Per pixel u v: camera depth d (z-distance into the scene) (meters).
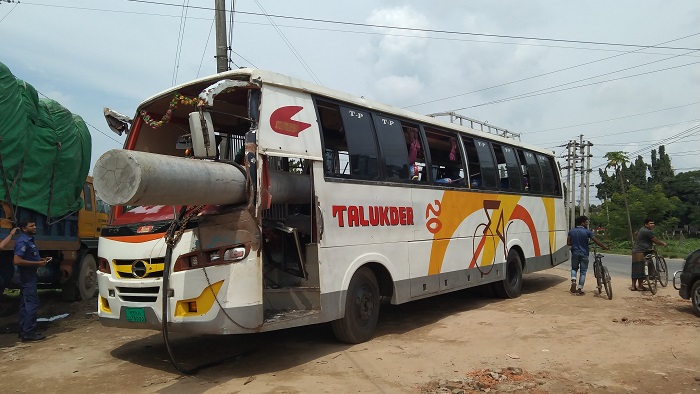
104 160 4.54
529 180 12.38
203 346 7.04
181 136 6.96
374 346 6.96
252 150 5.70
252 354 6.58
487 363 6.14
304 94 6.55
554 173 13.82
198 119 5.25
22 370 6.10
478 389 5.19
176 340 7.42
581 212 45.38
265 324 5.62
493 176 10.79
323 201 6.52
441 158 9.88
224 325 5.40
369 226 7.24
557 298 11.13
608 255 34.22
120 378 5.67
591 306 9.98
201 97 5.29
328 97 6.92
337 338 7.04
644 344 6.91
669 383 5.37
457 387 5.22
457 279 9.22
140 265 5.88
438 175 9.84
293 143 6.20
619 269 20.48
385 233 7.54
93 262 12.03
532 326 8.16
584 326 8.09
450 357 6.41
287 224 6.79
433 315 9.32
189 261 5.61
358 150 7.24
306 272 6.46
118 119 7.06
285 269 6.64
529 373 5.72
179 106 7.06
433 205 8.72
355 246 6.95
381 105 7.95
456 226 9.31
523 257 11.77
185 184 4.82
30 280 7.75
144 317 5.78
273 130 5.96
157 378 5.62
